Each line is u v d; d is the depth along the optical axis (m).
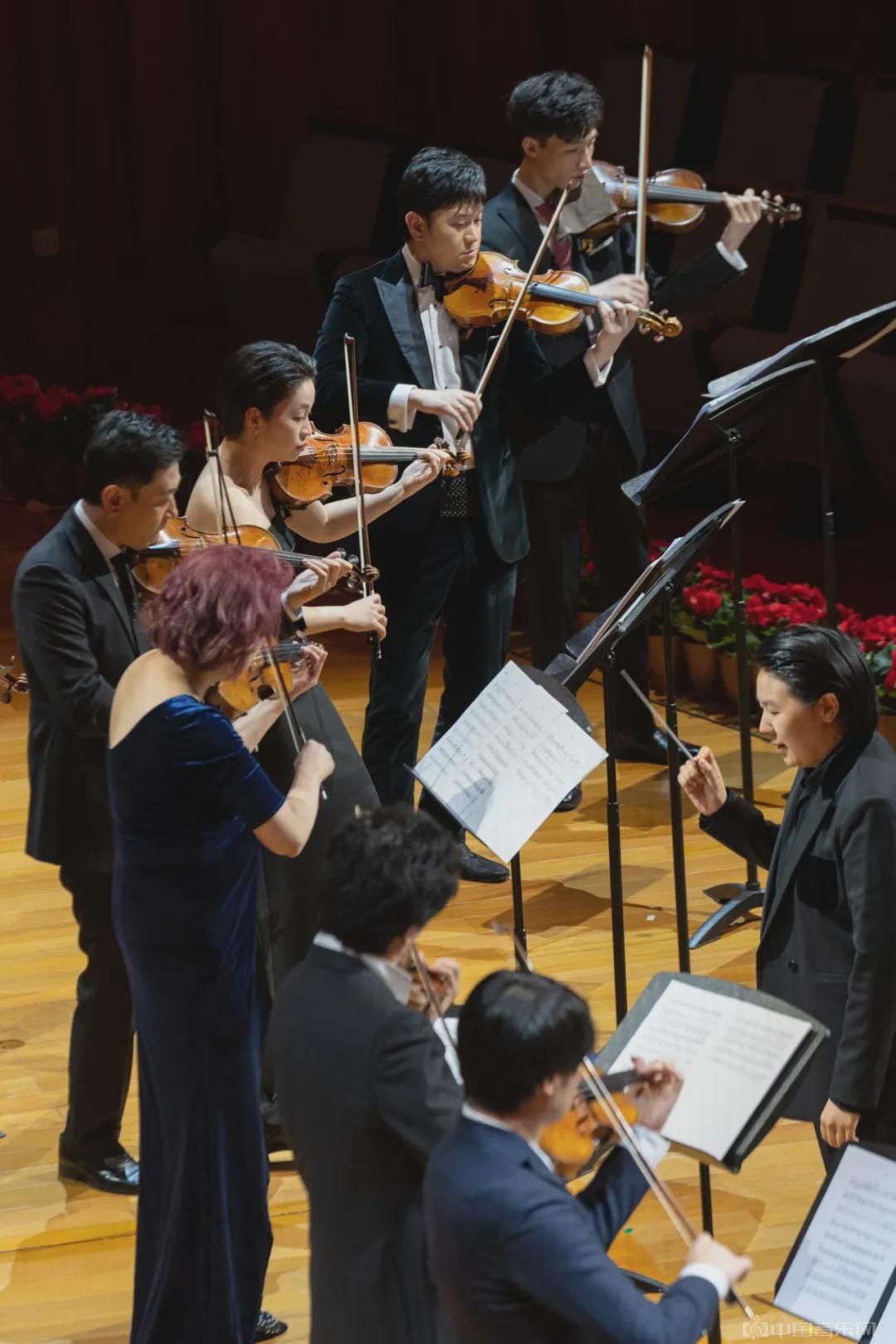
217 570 10.27
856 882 10.74
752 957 16.56
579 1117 8.29
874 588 26.44
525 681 12.52
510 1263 7.38
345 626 13.59
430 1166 7.72
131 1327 11.38
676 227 19.70
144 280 40.50
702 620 22.70
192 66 39.72
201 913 10.29
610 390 19.34
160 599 10.30
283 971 13.40
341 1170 8.40
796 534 29.03
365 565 14.68
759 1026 9.09
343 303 17.03
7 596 27.91
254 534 13.30
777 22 40.16
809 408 26.56
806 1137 13.87
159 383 38.19
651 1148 8.46
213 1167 10.57
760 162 31.61
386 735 17.66
